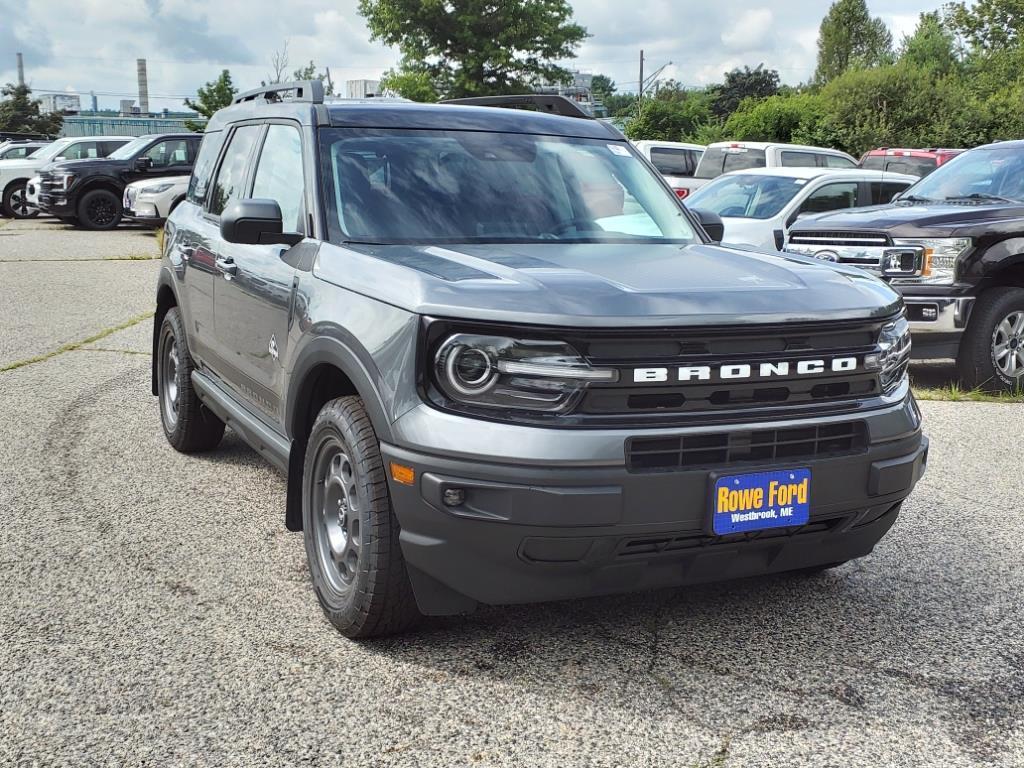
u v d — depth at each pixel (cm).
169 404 600
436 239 393
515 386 299
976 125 3606
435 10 5206
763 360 312
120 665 330
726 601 388
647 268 352
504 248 384
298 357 371
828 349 325
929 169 1883
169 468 555
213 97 4856
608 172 460
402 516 312
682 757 281
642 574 315
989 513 498
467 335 302
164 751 281
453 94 5250
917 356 775
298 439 386
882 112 3656
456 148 437
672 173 2111
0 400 710
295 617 369
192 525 466
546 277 326
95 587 394
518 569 303
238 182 500
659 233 435
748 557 331
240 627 360
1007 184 833
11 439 607
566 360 297
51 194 2219
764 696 316
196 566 417
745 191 1175
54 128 7888
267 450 425
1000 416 705
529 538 295
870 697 317
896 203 870
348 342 335
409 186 411
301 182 418
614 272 342
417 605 329
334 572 363
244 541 447
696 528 304
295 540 450
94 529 458
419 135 438
